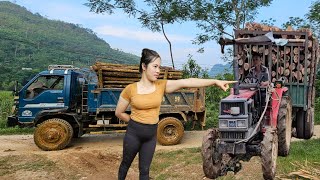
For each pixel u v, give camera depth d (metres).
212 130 5.85
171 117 11.31
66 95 11.12
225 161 6.51
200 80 3.77
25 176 7.84
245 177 6.60
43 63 95.50
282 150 7.18
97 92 11.02
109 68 10.90
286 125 7.07
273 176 5.54
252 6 20.97
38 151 10.58
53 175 7.91
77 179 7.60
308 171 6.32
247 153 5.89
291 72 8.49
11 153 10.22
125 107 3.89
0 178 7.70
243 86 6.45
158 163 8.45
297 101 8.51
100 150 10.46
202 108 11.73
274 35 8.51
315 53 9.02
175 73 11.83
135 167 8.28
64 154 9.90
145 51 3.79
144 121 3.77
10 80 60.09
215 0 20.98
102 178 7.66
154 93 3.77
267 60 8.44
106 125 11.17
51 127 10.66
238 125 5.40
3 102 18.86
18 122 11.14
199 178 6.96
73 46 191.88
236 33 8.61
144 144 3.86
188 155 9.09
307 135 9.05
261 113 6.38
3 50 98.00
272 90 6.46
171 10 20.44
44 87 11.23
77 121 10.96
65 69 11.41
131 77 11.27
